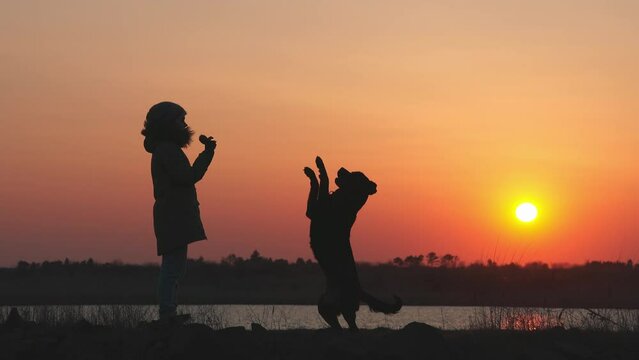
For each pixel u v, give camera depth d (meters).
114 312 11.59
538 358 10.01
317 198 10.37
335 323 10.49
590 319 12.05
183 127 10.21
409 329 9.88
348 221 10.40
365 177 10.55
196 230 10.05
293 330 10.62
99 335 10.12
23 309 12.08
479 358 10.16
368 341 9.79
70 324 10.82
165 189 9.97
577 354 10.22
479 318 12.54
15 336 10.09
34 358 9.65
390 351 9.54
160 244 9.99
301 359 9.56
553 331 10.98
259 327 10.55
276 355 9.71
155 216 10.08
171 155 9.87
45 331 10.35
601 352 10.60
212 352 9.49
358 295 10.39
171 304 10.09
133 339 9.91
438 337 9.88
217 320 11.86
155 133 10.15
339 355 9.49
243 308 16.62
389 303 10.51
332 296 10.31
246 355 9.62
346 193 10.41
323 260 10.34
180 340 9.51
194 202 10.14
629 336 11.11
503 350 10.37
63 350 9.74
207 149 10.21
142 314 11.70
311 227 10.43
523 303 13.22
